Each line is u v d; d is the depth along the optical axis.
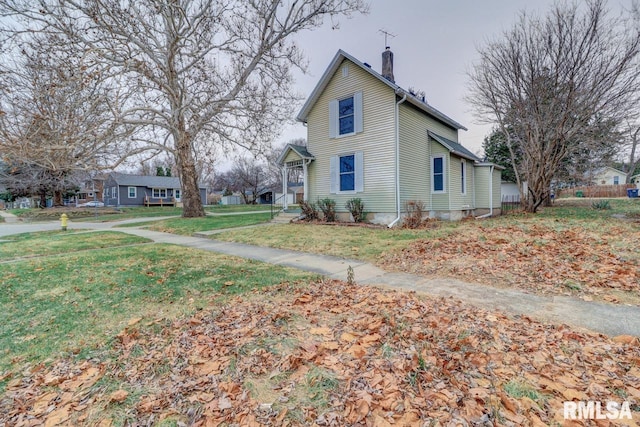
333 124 13.44
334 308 3.98
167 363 2.85
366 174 12.53
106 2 5.41
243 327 3.52
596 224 9.12
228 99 8.90
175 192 44.34
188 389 2.45
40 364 2.93
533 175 14.34
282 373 2.58
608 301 3.93
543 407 2.04
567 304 3.90
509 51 13.20
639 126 12.27
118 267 6.54
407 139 12.34
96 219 22.61
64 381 2.64
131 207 36.16
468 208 14.65
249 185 47.09
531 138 13.72
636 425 1.87
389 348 2.86
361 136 12.62
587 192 30.28
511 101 13.80
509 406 2.05
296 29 13.96
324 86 13.70
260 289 4.93
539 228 8.86
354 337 3.14
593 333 3.10
